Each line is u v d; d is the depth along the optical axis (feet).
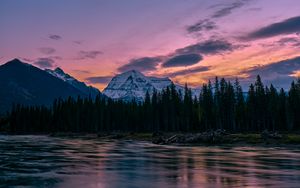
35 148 240.94
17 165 138.82
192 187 91.81
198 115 490.49
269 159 163.32
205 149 234.17
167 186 93.25
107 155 187.01
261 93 428.15
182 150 224.53
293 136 289.33
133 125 563.48
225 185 94.68
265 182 98.94
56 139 422.00
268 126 432.66
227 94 456.86
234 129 450.71
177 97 508.53
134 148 246.27
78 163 147.23
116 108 602.85
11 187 91.35
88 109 620.49
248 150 222.07
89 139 424.46
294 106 408.67
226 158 169.37
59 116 647.56
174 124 499.92
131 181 101.09
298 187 91.76
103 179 104.58
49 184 95.86
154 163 148.15
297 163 146.82
